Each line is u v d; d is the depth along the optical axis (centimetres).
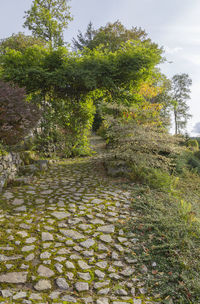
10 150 532
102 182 518
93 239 286
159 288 223
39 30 1329
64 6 1327
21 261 229
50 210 351
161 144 551
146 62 734
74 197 413
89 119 889
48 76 690
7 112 452
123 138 570
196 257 271
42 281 208
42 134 801
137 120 688
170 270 248
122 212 368
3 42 1112
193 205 430
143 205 398
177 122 2678
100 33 2002
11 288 196
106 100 868
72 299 194
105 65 717
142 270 244
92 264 241
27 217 321
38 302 185
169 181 516
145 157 542
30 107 543
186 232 309
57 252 251
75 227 308
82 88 816
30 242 262
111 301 199
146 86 1026
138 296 210
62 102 827
